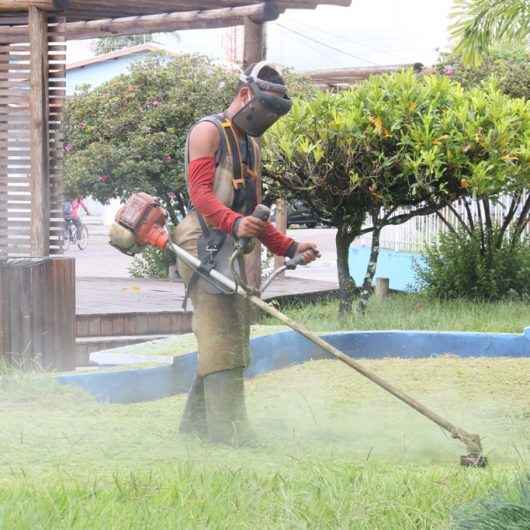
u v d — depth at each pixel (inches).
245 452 266.2
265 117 286.5
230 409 285.1
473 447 257.9
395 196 612.4
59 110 482.9
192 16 555.5
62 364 441.1
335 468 231.6
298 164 593.9
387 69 992.2
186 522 185.9
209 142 284.4
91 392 351.9
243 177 291.0
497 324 548.1
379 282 747.4
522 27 588.4
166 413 325.7
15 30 478.0
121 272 1089.4
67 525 180.4
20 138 478.9
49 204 482.0
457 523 184.1
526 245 744.3
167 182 896.3
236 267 287.9
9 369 388.8
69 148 917.8
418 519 190.9
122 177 901.8
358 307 621.3
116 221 286.5
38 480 216.5
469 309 632.4
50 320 437.7
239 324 287.3
